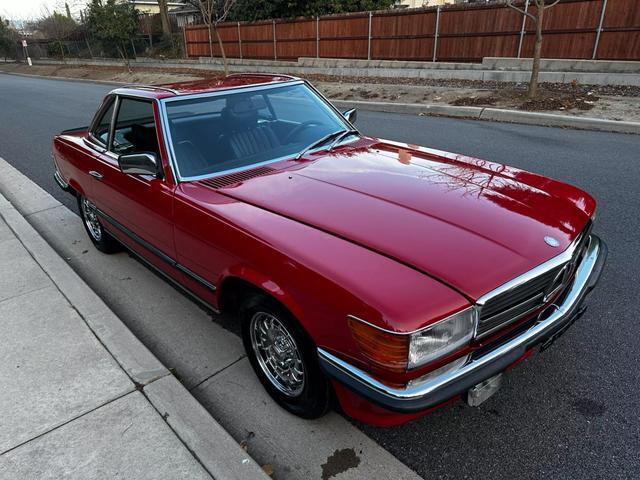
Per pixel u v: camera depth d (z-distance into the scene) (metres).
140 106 3.45
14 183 7.38
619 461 2.25
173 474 2.23
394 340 1.82
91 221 4.77
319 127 3.74
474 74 13.85
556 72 12.41
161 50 31.36
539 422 2.50
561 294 2.46
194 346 3.30
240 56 24.28
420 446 2.40
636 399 2.62
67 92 20.23
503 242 2.23
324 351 2.13
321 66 19.84
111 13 29.58
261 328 2.64
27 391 2.81
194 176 3.09
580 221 2.58
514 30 14.31
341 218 2.43
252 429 2.56
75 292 3.85
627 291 3.60
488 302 1.98
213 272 2.77
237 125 3.44
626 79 11.23
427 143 8.03
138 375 2.89
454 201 2.59
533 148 7.48
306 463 2.34
